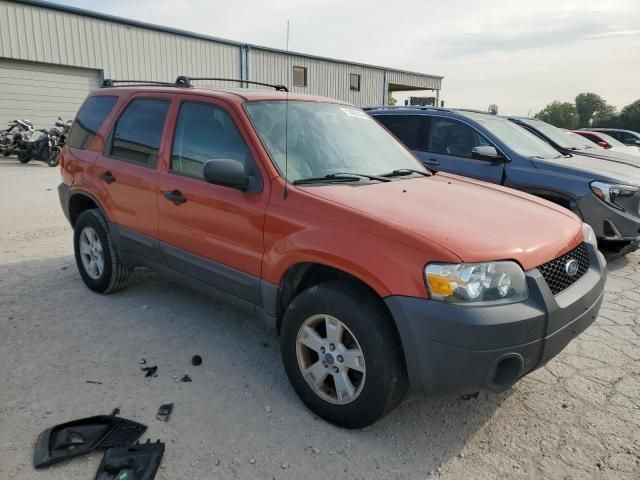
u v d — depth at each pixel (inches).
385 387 102.9
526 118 393.1
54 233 274.8
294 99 152.0
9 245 249.0
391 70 1270.9
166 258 152.9
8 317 163.8
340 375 110.1
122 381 128.1
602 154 326.0
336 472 99.3
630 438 112.6
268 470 99.0
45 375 129.6
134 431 107.3
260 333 158.2
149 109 162.7
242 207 125.6
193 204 138.9
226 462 100.7
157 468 97.6
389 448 106.9
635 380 137.3
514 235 107.3
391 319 103.3
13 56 630.5
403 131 290.2
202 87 160.1
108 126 176.9
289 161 128.4
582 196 229.5
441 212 113.5
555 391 131.2
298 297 115.6
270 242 120.0
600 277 121.8
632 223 225.3
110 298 181.6
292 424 113.5
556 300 103.9
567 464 103.9
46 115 679.7
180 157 147.4
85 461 99.0
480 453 106.5
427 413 119.9
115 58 732.0
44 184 445.7
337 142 146.9
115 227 169.5
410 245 98.5
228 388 126.9
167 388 125.7
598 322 175.8
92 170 178.1
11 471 95.7
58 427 106.6
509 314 95.2
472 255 96.2
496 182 253.0
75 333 153.7
